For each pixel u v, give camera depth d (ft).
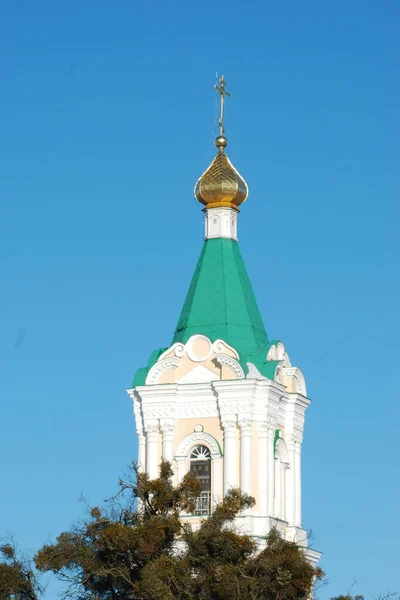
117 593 318.86
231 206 393.50
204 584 308.60
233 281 385.91
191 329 382.63
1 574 323.78
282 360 382.22
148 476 330.95
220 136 397.80
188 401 376.48
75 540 319.68
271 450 372.99
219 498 362.12
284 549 318.04
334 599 328.90
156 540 311.27
